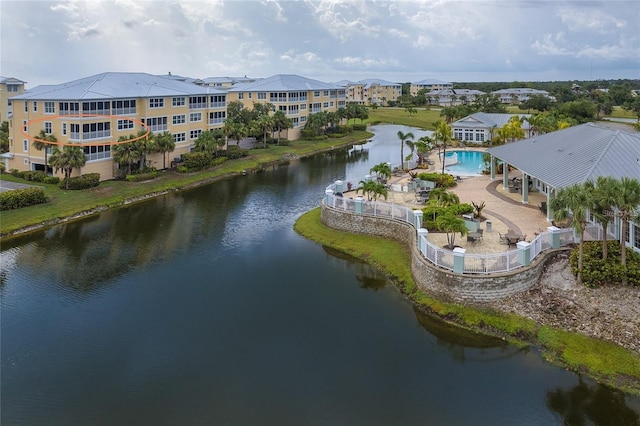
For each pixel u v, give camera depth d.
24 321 28.31
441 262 28.45
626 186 24.17
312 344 25.41
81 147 57.25
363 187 42.03
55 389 22.09
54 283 33.41
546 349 23.47
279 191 60.06
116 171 62.53
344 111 118.75
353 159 84.75
